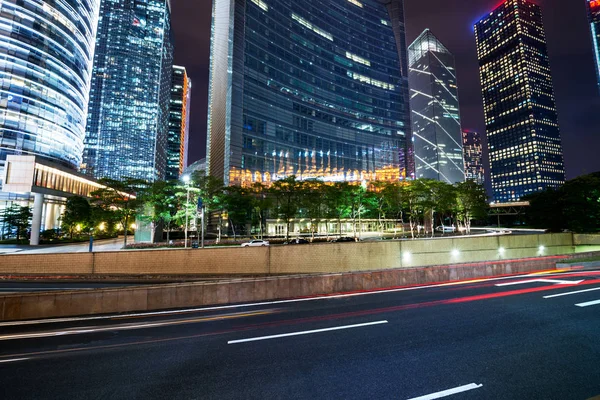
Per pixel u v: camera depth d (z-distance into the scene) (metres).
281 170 101.62
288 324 9.96
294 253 25.09
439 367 6.48
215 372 6.58
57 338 9.02
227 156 89.69
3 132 74.00
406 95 152.62
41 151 81.06
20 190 50.69
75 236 67.44
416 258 28.22
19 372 6.79
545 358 6.77
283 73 109.88
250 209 66.44
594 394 5.26
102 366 7.04
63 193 61.78
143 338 8.93
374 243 27.03
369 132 134.38
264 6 107.44
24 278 22.25
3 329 9.94
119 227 81.12
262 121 99.38
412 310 11.17
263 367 6.76
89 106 174.50
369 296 13.89
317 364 6.82
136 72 187.88
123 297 12.20
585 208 52.19
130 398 5.64
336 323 9.88
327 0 135.12
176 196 51.09
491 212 98.69
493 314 10.25
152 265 23.58
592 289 13.59
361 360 6.95
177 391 5.83
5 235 62.09
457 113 189.62
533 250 33.97
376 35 151.50
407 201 63.56
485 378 5.95
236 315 11.27
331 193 58.12
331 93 125.75
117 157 176.25
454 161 182.88
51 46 85.25
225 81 96.88
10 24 77.00
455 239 30.22
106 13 185.00
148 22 197.12
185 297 12.93
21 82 77.75
